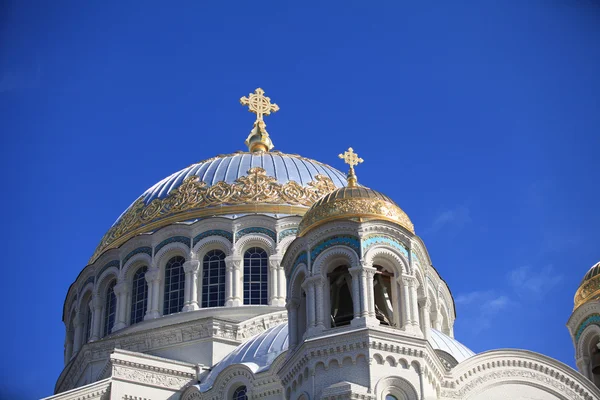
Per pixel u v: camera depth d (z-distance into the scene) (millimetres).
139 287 73938
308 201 75500
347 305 56031
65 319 80000
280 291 71250
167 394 63219
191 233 73250
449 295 76938
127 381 62656
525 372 57250
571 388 57688
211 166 79375
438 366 54531
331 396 50625
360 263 54031
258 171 77250
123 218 78312
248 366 58656
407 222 56594
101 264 76062
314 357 52250
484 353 56875
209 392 60375
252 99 87812
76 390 61781
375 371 51375
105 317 75062
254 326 68500
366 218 55312
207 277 72375
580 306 64812
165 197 77062
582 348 64500
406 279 54781
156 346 68562
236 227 72938
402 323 53688
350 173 59531
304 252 55875
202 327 68125
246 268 72312
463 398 55344
